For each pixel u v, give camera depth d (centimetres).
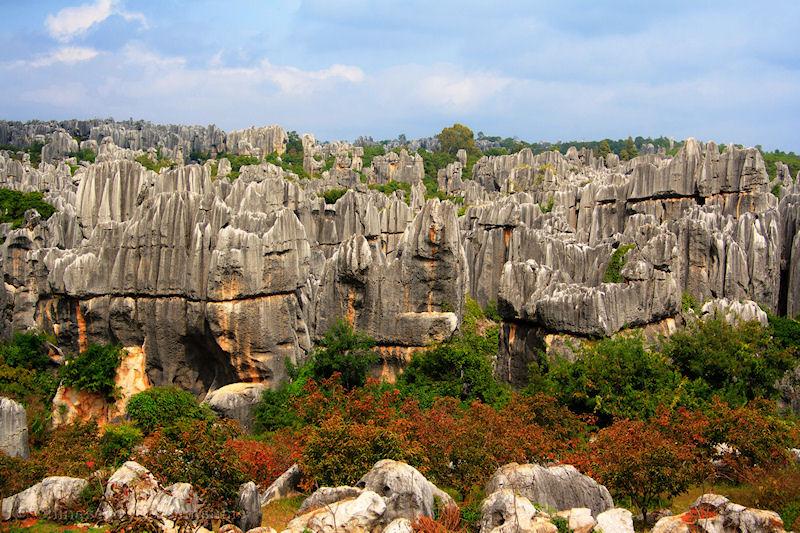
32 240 6569
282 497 3544
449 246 5238
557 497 3111
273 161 17900
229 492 3178
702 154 8106
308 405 4488
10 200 9062
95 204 6300
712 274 6362
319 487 3269
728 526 2677
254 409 4853
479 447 3531
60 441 4294
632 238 6738
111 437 4381
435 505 3006
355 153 19988
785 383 5166
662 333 5331
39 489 3169
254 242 4888
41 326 5722
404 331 5194
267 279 4941
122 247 5203
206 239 4978
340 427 3472
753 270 6338
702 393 4753
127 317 5184
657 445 3350
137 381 5162
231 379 5088
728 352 4938
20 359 5531
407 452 3362
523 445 3597
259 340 4919
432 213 5244
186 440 3375
